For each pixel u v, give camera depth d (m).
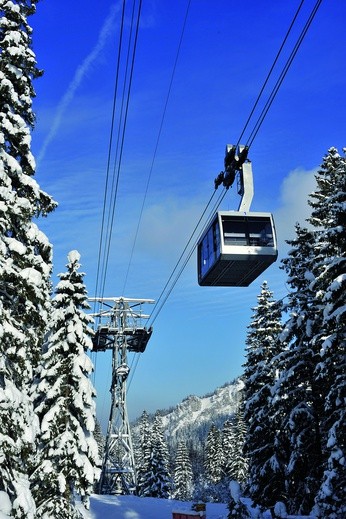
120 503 42.97
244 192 19.47
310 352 26.78
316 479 26.34
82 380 24.38
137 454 97.25
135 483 55.59
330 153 31.77
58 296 25.25
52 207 17.86
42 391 24.27
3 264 14.87
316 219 30.78
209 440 100.56
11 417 14.52
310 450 26.73
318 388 26.86
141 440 90.62
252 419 35.03
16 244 15.28
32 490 23.02
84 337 24.89
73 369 24.16
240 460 75.56
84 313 25.31
